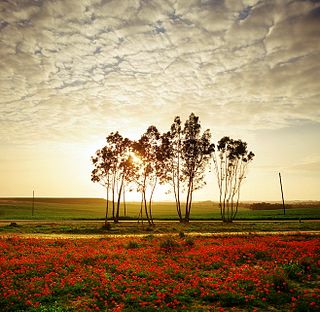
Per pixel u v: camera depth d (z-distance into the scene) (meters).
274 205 155.50
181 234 34.97
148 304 12.50
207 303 12.77
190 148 66.50
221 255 22.09
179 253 23.42
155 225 55.25
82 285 15.12
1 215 95.75
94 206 178.12
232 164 70.38
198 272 17.38
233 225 52.53
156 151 65.00
